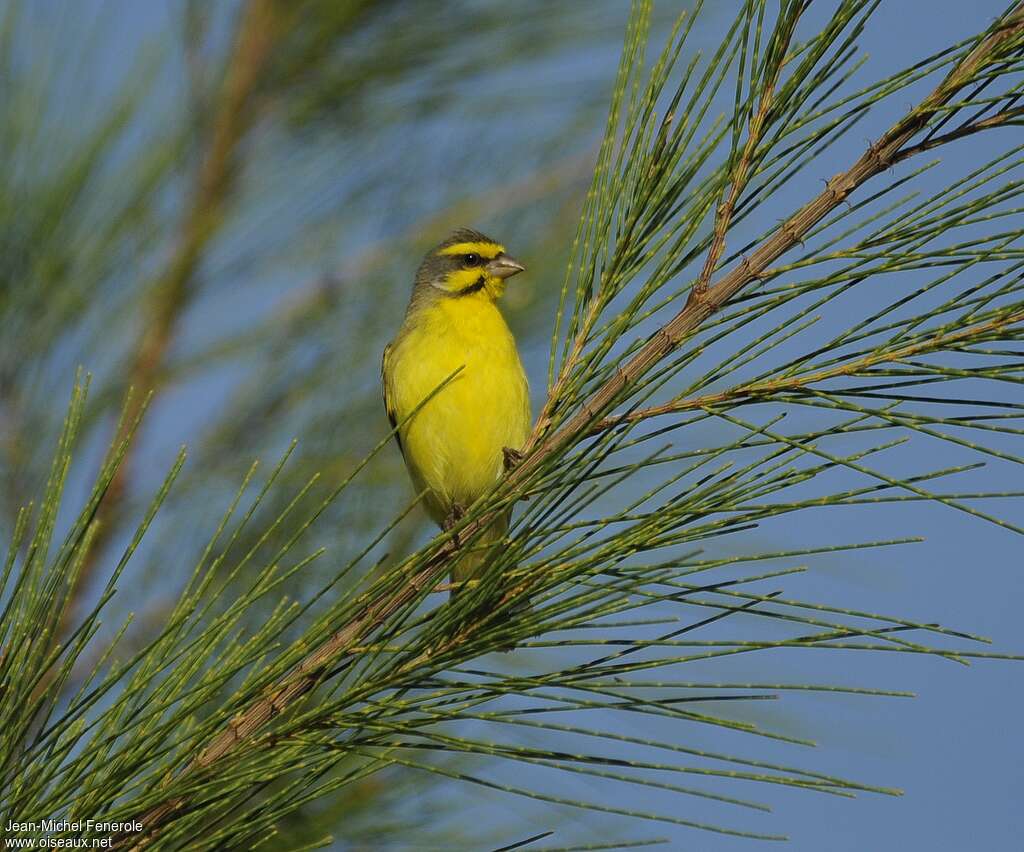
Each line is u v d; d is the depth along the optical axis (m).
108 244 8.15
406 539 8.26
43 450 7.96
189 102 8.80
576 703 4.62
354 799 6.63
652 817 4.23
